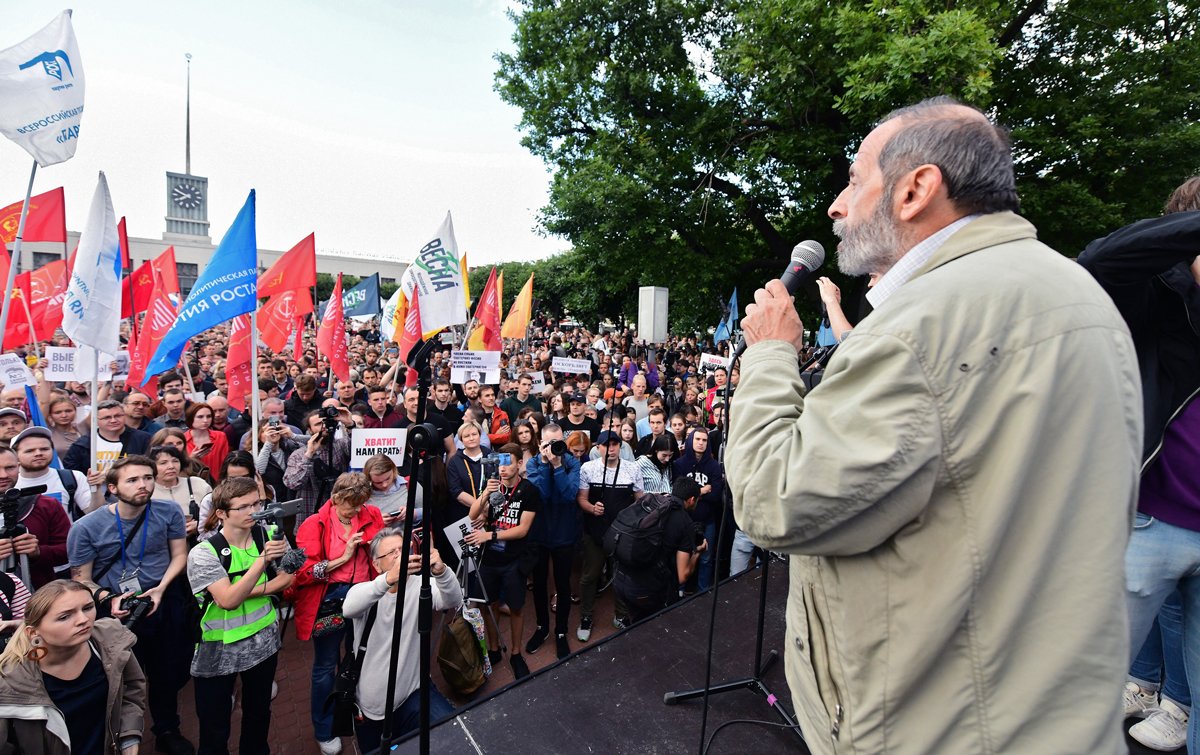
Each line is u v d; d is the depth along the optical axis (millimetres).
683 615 2926
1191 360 1619
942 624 813
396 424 6965
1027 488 787
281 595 3762
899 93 10148
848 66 10453
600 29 14992
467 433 5457
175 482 4613
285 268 8789
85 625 2691
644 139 14484
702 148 14914
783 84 12258
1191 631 1720
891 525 838
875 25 10523
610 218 14469
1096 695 763
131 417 6145
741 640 2697
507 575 4922
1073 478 777
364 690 3438
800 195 14789
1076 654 763
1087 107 11805
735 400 1110
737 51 12438
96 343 4766
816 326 16328
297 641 5336
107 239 4895
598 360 17047
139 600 3273
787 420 1005
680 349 22812
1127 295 1624
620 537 4617
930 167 990
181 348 5555
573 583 6680
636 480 5574
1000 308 828
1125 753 785
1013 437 785
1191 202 1739
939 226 1008
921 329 836
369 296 13562
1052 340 801
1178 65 11672
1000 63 11906
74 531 3736
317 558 3992
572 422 7617
